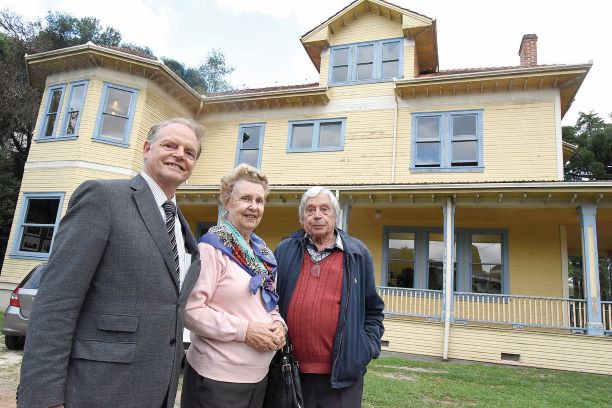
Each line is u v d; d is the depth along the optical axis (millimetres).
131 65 12852
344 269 2658
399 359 8438
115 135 12656
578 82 11844
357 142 13570
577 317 10930
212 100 14953
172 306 1876
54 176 12305
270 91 15523
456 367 7871
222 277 2238
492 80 12109
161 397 1796
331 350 2516
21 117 21266
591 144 31656
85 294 1682
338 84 14336
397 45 14117
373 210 12148
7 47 21750
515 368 8281
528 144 11867
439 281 12211
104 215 1756
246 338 2131
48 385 1515
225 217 2553
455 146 12562
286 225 14086
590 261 8992
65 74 13266
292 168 14055
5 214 18703
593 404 5348
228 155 14930
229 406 2098
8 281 11891
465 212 11383
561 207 9852
